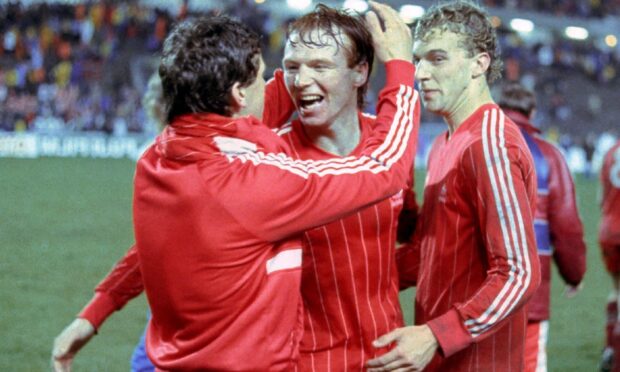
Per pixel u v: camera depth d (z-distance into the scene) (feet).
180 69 7.08
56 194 47.42
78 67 81.35
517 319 8.77
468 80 8.56
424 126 78.89
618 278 17.81
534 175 8.29
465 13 8.52
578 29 118.42
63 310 23.97
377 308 8.48
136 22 89.20
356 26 8.03
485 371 8.68
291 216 7.19
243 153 7.27
